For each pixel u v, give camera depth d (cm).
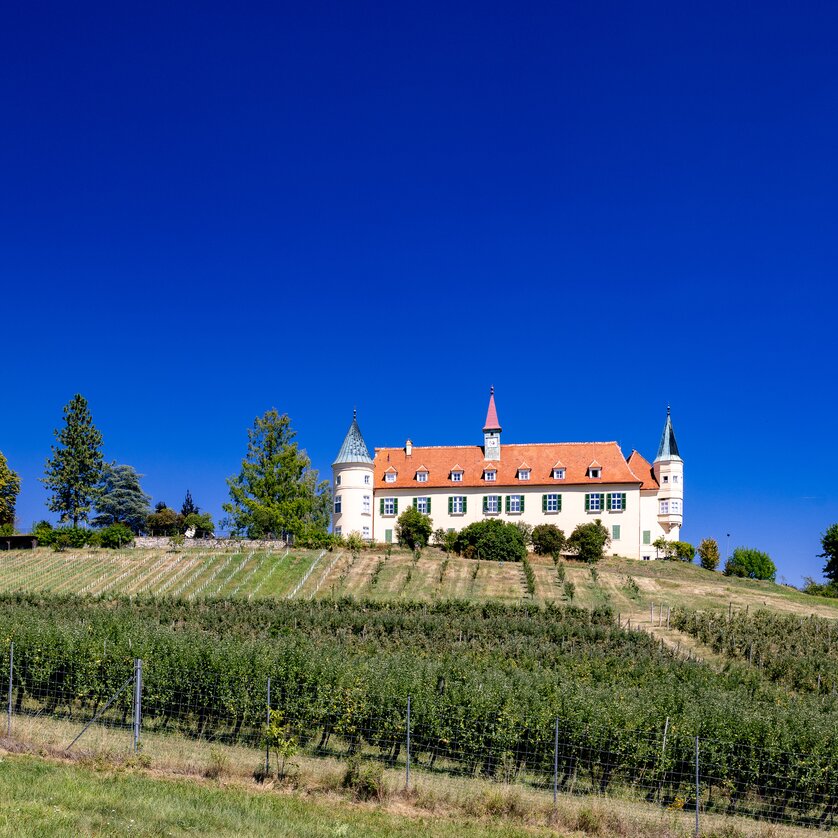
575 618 4831
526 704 2320
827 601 6219
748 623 4769
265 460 7731
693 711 2261
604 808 1977
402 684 2423
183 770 2019
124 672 2638
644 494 8694
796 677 3644
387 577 6219
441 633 4175
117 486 10994
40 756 2006
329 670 2512
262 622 4381
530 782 2227
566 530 8175
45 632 2848
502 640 4112
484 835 1727
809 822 2095
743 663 3919
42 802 1597
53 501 9469
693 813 2078
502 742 2278
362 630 4266
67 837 1427
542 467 8412
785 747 2123
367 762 2134
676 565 7731
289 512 7550
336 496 8444
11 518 8869
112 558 6688
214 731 2548
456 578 6241
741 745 2156
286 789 1950
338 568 6425
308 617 4469
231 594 5722
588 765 2248
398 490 8506
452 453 8762
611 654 3766
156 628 3170
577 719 2253
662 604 5634
